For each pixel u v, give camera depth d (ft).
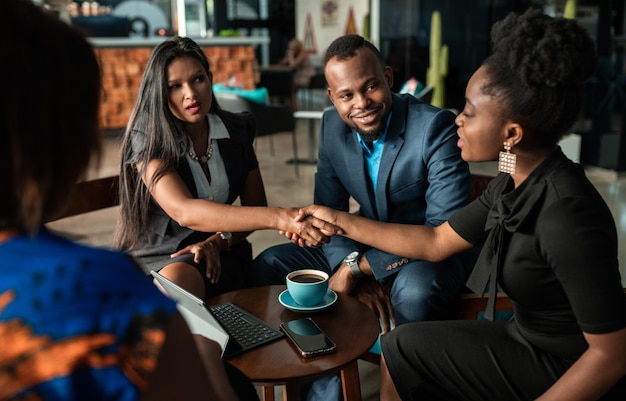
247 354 4.41
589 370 3.56
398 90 20.03
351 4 32.22
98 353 1.69
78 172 2.01
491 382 4.33
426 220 6.22
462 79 23.24
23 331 1.67
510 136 3.88
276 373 4.14
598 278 3.50
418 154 6.21
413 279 5.72
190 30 36.06
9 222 1.89
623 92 16.14
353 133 6.57
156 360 1.78
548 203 3.71
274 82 27.53
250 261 7.08
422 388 4.62
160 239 6.51
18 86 1.75
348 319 4.99
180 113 6.26
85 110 1.94
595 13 16.43
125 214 6.47
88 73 1.95
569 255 3.55
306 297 5.04
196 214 5.88
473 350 4.42
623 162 16.51
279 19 39.14
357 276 6.15
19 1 1.84
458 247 5.07
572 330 3.99
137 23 28.45
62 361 1.65
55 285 1.75
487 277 4.27
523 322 4.29
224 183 6.80
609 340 3.48
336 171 6.82
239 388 3.48
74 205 6.25
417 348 4.60
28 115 1.78
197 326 4.48
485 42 21.65
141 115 6.26
